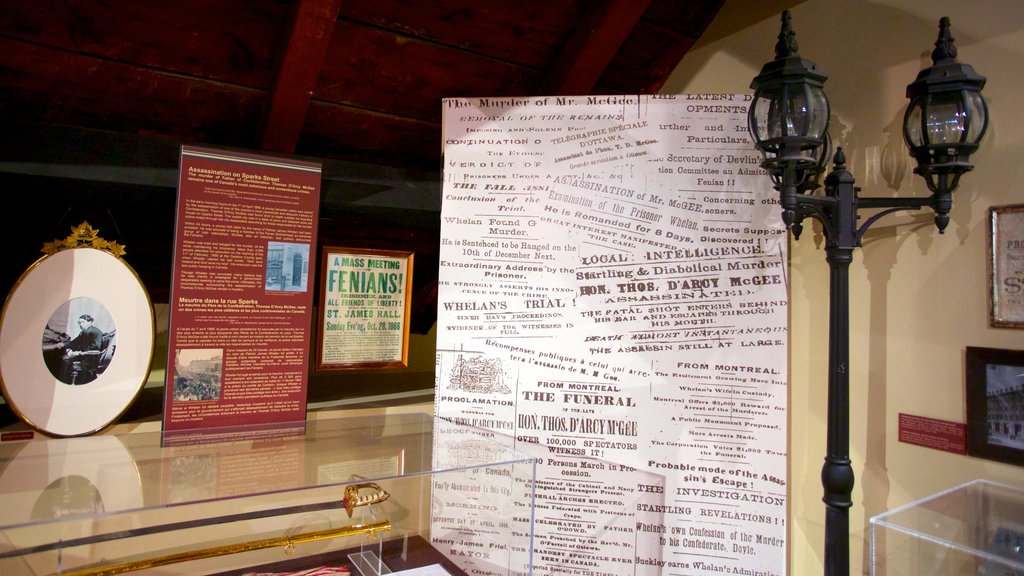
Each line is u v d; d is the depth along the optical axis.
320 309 1.94
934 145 1.31
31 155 1.47
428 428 1.68
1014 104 1.36
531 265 1.77
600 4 1.80
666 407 1.71
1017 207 1.35
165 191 1.64
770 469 1.65
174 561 1.31
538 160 1.78
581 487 1.74
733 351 1.69
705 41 2.05
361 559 1.54
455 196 1.80
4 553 1.04
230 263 1.57
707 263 1.71
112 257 1.55
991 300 1.38
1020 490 1.33
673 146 1.73
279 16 1.60
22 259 1.71
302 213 1.64
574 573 1.74
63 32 1.48
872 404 1.61
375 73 1.84
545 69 2.04
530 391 1.76
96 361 1.52
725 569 1.67
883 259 1.60
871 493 1.60
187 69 1.66
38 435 1.48
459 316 1.79
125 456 1.35
